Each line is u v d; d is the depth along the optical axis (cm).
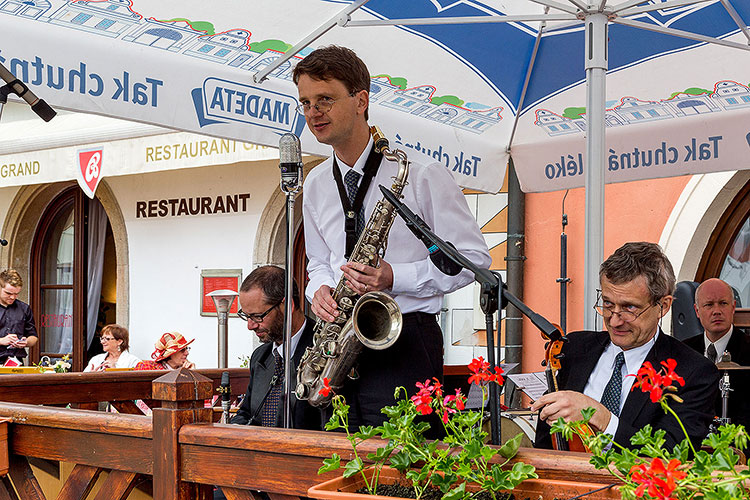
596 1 370
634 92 471
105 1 301
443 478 167
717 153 468
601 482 161
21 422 268
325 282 301
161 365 630
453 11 387
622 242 715
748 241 664
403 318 275
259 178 915
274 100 376
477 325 756
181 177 979
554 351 284
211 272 952
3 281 845
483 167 504
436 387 177
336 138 274
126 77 322
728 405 399
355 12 370
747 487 141
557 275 736
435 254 254
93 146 778
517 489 168
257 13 338
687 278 676
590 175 373
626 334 273
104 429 246
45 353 1162
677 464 131
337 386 279
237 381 487
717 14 397
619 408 272
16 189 1135
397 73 425
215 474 221
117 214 1032
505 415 404
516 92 481
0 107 292
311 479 203
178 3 317
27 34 297
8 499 273
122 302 1024
